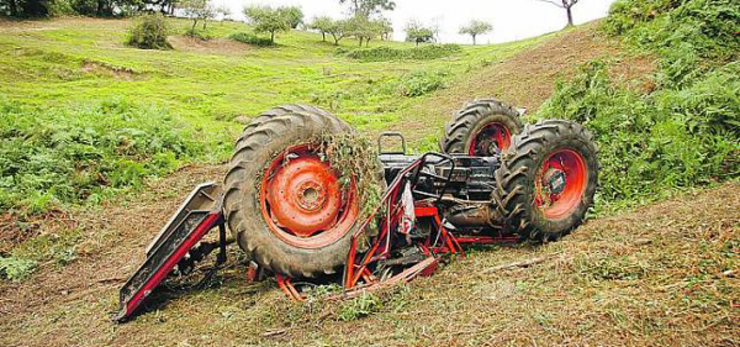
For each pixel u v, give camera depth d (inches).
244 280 175.0
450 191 188.7
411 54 1477.6
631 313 120.1
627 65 420.5
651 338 111.1
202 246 170.7
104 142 341.1
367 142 162.1
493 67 661.9
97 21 1728.6
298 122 153.3
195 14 1859.0
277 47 1790.1
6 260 214.1
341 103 659.4
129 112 417.7
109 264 216.5
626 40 510.9
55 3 1679.4
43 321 165.2
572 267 151.5
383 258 162.4
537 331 118.6
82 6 1828.2
